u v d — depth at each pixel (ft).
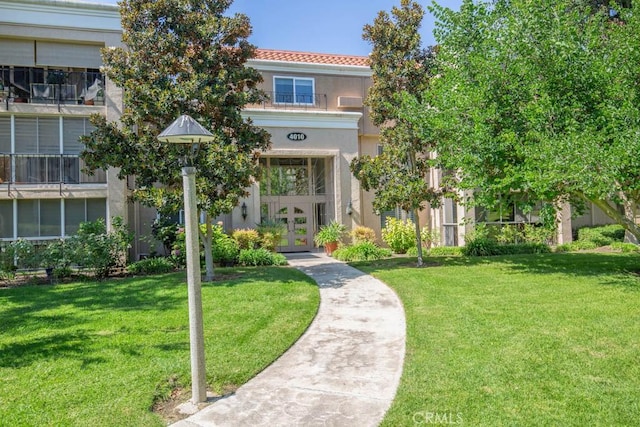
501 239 56.80
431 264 43.01
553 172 25.99
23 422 12.91
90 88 52.11
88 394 14.66
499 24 35.22
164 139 15.43
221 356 18.20
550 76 30.94
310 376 16.55
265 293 29.66
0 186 46.06
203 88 34.86
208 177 34.22
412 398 14.06
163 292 30.71
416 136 40.24
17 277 41.63
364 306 27.09
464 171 34.86
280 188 62.18
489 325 21.26
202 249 45.60
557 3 32.73
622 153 24.47
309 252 60.59
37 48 49.73
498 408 13.11
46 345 19.60
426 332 20.72
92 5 49.29
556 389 14.20
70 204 48.93
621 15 31.99
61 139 49.16
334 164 59.36
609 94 28.73
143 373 16.31
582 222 67.46
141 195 34.65
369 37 43.50
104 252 40.88
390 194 40.60
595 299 25.73
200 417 13.48
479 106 33.37
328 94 61.52
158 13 35.09
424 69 42.50
